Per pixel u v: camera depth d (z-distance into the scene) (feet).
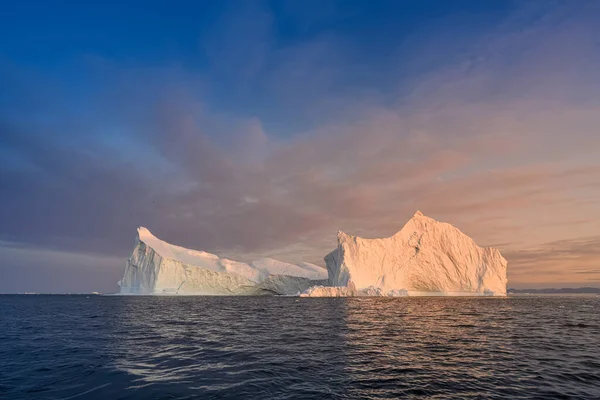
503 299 252.01
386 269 261.03
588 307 186.19
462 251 273.33
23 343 63.26
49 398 32.04
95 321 104.32
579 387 35.96
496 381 38.01
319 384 36.50
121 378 38.60
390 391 34.35
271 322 98.73
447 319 106.01
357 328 84.23
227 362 46.60
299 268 343.87
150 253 302.66
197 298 271.69
